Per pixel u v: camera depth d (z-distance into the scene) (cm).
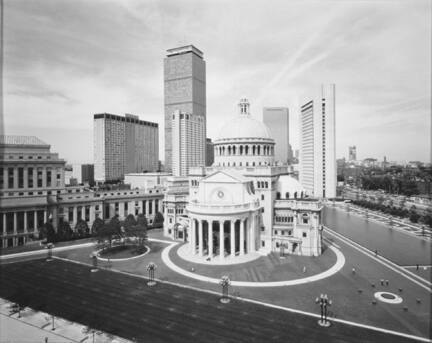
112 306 5528
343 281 6744
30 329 4769
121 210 13362
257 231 9288
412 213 13788
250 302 5678
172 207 11094
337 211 17225
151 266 6800
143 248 9450
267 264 7912
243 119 11481
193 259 8269
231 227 8388
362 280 6800
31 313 5303
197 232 9456
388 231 12025
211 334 4591
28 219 10550
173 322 4956
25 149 10881
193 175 10919
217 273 7244
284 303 5638
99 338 4509
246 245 8944
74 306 5541
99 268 7638
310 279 6862
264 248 9281
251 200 9050
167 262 8075
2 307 5534
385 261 8194
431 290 6238
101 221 10800
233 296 5944
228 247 9306
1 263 8019
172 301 5725
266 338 4475
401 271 7406
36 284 6594
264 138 11138
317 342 4366
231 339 4456
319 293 6097
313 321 4959
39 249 9438
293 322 4931
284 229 9356
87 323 4944
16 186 10544
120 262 8138
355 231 12012
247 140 10900
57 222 11425
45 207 10888
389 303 5631
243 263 7975
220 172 9281
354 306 5509
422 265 7831
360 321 4962
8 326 4862
